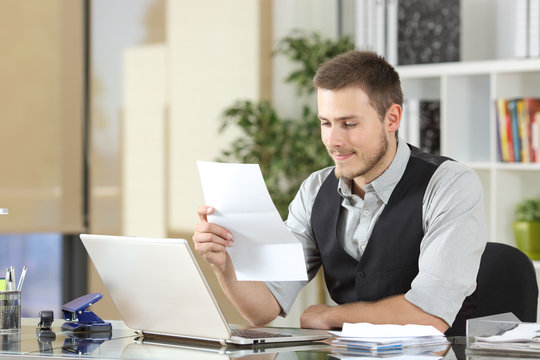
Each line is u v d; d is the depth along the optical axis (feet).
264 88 16.60
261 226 6.34
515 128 13.21
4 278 7.04
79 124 15.46
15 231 14.61
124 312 6.76
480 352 5.68
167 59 16.30
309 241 8.47
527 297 8.04
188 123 16.42
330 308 7.38
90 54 15.71
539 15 12.78
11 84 14.64
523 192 13.67
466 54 14.70
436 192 7.54
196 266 5.89
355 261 7.99
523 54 12.95
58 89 15.23
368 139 7.18
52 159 15.12
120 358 5.62
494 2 14.39
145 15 16.12
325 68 7.20
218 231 6.52
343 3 15.89
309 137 15.43
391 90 7.29
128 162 16.02
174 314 6.31
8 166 14.57
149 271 6.29
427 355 5.67
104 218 15.76
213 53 16.49
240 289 7.43
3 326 6.93
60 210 15.20
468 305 7.95
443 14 13.89
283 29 16.78
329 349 5.93
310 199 8.46
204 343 6.26
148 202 16.14
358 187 7.93
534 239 12.88
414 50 14.15
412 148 8.07
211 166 6.34
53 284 15.98
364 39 14.58
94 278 16.15
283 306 7.92
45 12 15.03
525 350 5.58
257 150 15.93
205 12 16.44
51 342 6.36
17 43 14.71
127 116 16.03
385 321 7.03
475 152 14.12
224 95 16.48
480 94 14.16
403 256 7.70
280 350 5.90
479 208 7.41
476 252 7.25
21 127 14.75
